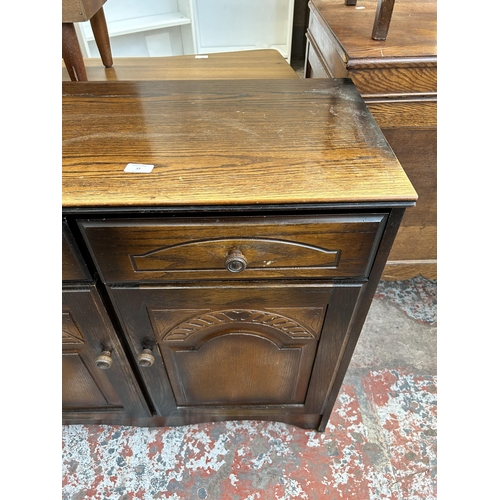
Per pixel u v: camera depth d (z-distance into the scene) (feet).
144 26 5.38
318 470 3.04
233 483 2.97
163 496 2.92
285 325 2.24
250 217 1.67
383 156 1.84
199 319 2.20
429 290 4.37
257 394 2.83
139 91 2.41
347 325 2.23
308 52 4.09
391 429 3.27
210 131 2.01
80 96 2.35
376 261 1.88
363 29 2.98
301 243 1.77
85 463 3.09
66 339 2.30
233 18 5.89
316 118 2.12
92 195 1.61
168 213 1.66
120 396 2.79
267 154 1.84
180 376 2.63
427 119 2.93
